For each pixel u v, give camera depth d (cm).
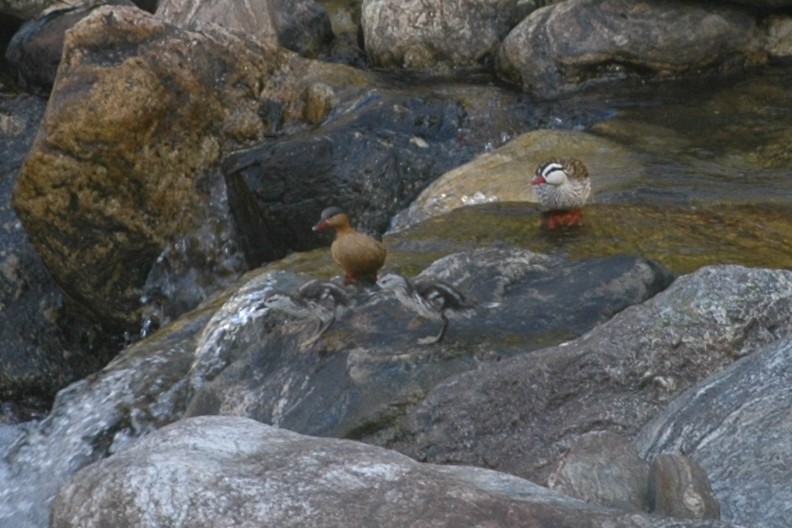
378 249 1251
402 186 1797
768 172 1634
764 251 1326
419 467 619
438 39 2203
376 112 1847
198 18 2238
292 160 1762
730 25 2080
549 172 1368
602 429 881
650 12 2070
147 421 1198
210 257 1791
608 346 917
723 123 1858
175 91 1802
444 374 957
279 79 1939
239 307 1198
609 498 668
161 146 1788
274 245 1797
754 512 671
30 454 1234
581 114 1933
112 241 1784
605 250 1328
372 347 992
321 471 614
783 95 1967
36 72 2178
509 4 2212
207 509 590
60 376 1795
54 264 1792
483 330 1003
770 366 789
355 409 945
